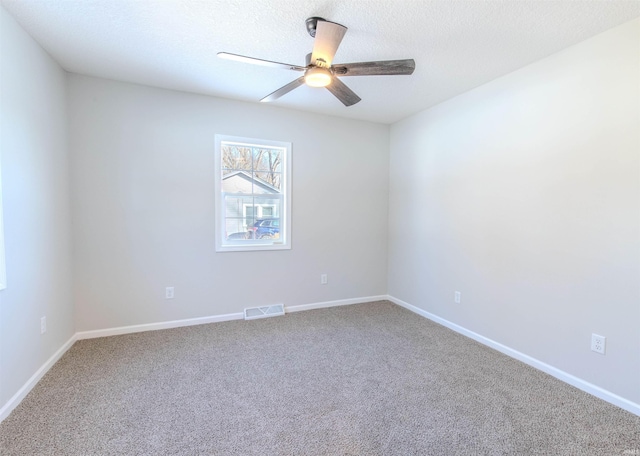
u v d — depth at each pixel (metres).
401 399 1.97
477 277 2.88
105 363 2.39
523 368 2.38
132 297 2.98
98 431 1.66
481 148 2.82
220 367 2.36
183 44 2.20
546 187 2.29
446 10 1.77
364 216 4.02
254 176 3.50
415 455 1.52
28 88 2.05
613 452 1.54
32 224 2.08
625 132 1.86
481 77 2.64
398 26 1.93
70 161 2.71
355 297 4.03
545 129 2.29
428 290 3.49
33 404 1.88
